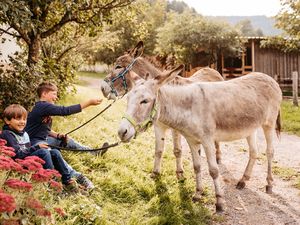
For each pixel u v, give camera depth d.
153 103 2.40
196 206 2.83
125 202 2.76
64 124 4.33
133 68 3.52
